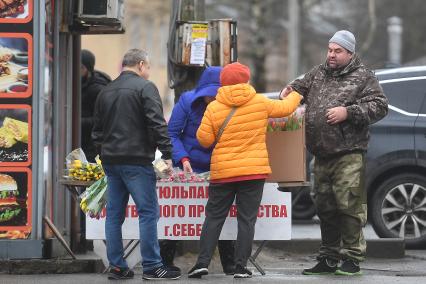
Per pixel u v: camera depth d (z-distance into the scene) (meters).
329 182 20.78
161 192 20.98
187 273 21.69
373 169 27.94
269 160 20.94
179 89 24.69
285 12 90.69
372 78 20.47
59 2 23.05
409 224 27.86
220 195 19.97
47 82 22.12
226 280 19.72
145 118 19.39
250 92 19.70
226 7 94.56
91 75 25.86
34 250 21.45
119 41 99.94
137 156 19.38
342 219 20.59
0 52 21.36
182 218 21.00
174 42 24.53
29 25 21.41
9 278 20.41
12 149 21.41
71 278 20.38
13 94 21.36
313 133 20.56
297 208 35.12
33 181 21.42
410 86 28.14
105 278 20.31
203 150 20.72
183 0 24.70
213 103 19.83
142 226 19.59
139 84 19.45
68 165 20.95
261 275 21.00
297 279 19.92
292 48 81.38
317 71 20.83
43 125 21.50
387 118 28.03
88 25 24.09
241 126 19.62
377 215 28.02
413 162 27.66
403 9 105.00
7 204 21.42
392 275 21.39
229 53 24.41
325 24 106.69
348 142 20.33
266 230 21.00
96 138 19.98
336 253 21.09
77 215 24.14
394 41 76.44
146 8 103.12
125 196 19.94
